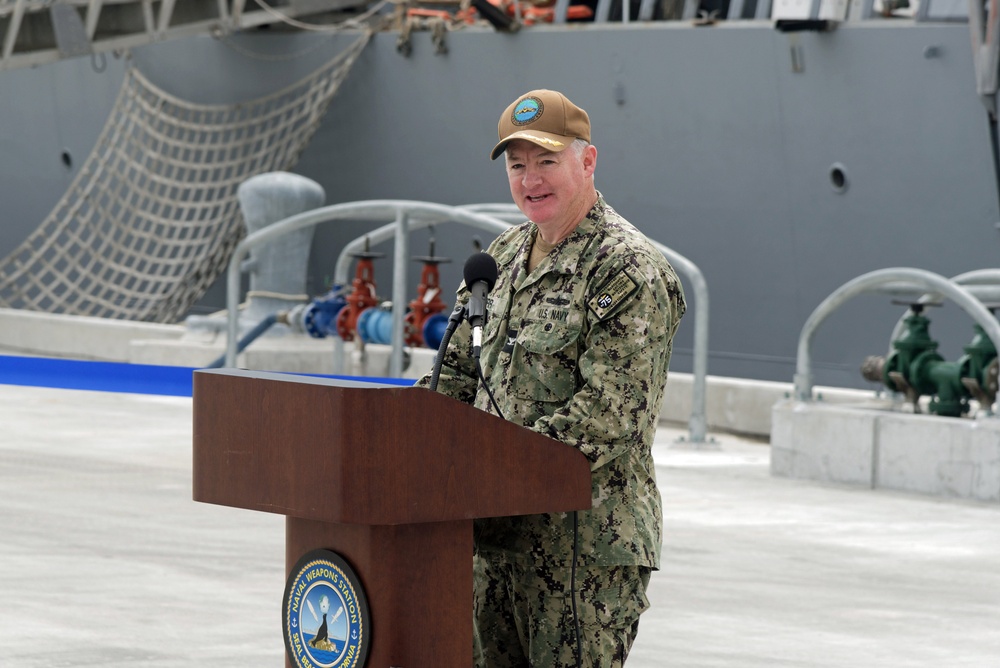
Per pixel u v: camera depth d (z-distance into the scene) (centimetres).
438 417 575
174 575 1314
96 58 4156
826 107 2734
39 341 3844
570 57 3131
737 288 2962
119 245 3869
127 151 4147
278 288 3180
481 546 677
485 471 589
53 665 1009
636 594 671
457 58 3350
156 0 3534
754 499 1836
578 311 647
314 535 616
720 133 2917
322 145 3681
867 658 1099
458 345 705
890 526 1664
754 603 1278
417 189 3512
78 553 1402
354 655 598
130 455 2083
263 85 3769
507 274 685
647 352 634
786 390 2450
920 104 2602
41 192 4453
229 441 606
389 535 592
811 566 1445
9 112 4459
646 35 2991
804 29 2677
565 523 655
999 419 1844
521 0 3403
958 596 1325
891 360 1983
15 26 3253
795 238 2848
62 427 2369
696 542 1555
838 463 1959
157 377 1836
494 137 3322
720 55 2875
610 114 3095
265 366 3000
